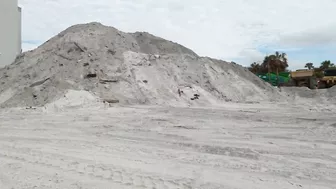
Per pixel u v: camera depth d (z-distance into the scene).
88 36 28.86
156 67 28.33
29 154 7.33
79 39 28.08
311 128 11.62
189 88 26.97
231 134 10.49
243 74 36.59
